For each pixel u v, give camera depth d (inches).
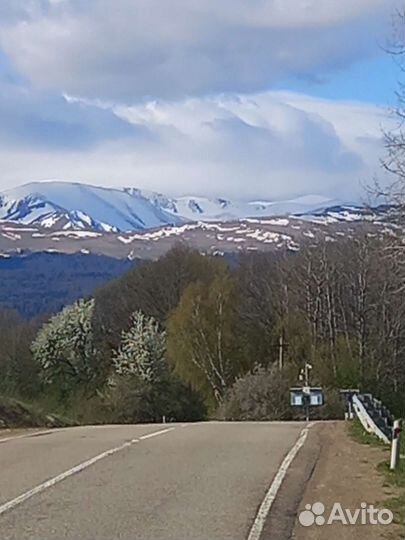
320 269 2240.4
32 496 526.6
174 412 2186.3
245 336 2292.1
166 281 2723.9
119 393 2154.3
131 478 603.2
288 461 713.6
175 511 484.1
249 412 1887.3
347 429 1066.1
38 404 1963.6
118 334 2583.7
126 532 429.7
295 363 2097.7
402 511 503.2
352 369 2017.7
